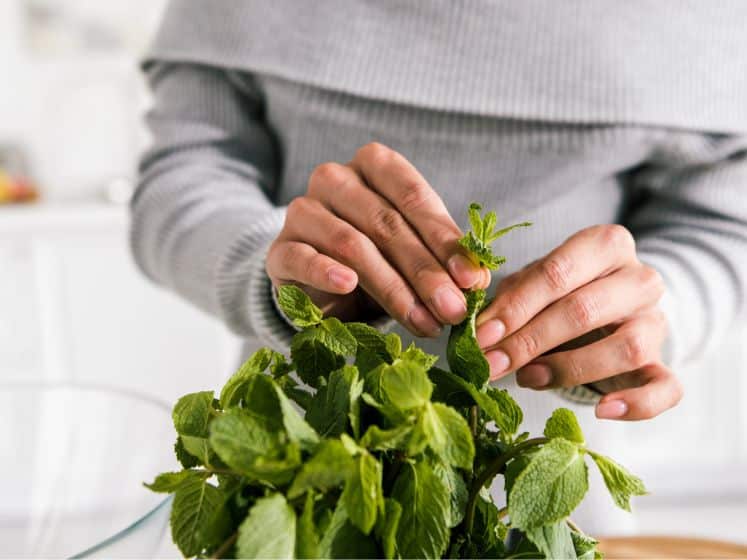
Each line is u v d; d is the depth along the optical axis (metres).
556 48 0.65
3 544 0.45
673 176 0.71
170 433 0.44
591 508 0.70
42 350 1.76
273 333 0.54
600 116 0.65
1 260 1.73
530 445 0.32
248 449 0.27
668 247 0.67
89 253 1.76
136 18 2.16
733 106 0.68
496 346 0.44
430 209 0.45
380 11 0.67
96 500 0.45
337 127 0.70
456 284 0.42
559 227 0.69
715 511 1.96
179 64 0.79
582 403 0.53
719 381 1.97
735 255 0.67
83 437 0.47
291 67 0.68
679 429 1.99
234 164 0.74
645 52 0.65
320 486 0.27
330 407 0.31
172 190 0.71
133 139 2.17
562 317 0.45
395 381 0.29
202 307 0.70
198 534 0.30
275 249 0.48
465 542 0.32
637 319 0.48
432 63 0.66
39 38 2.15
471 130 0.67
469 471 0.33
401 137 0.68
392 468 0.30
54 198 2.04
